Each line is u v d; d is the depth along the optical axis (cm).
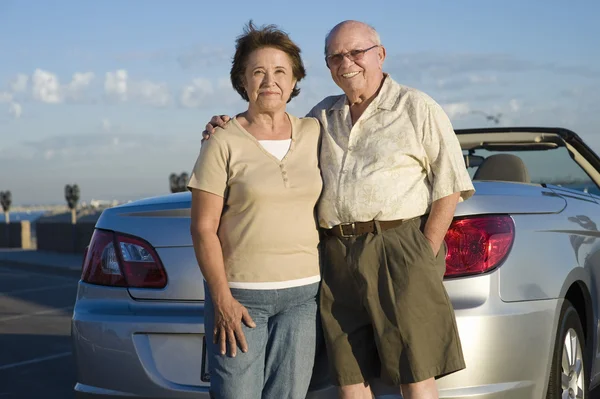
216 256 280
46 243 2481
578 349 363
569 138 459
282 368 291
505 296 306
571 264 345
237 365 283
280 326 290
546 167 494
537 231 330
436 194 289
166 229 333
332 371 297
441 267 291
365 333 298
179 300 326
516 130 463
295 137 294
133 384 327
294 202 285
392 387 301
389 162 288
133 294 334
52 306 1090
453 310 292
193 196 285
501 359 301
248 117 295
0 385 589
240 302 283
